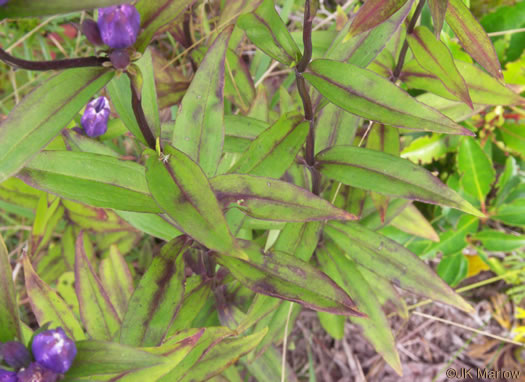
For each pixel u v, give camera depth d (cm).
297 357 55
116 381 26
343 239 40
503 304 54
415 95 49
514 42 50
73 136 38
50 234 47
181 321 36
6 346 23
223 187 29
